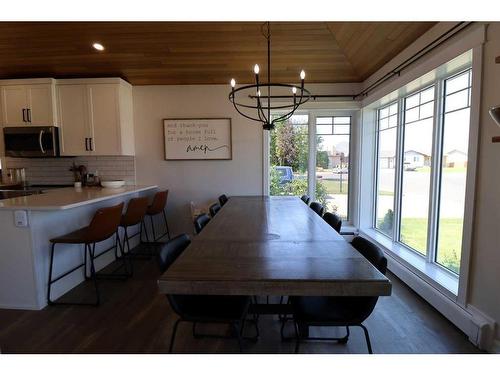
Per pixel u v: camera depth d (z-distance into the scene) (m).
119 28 3.22
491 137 1.89
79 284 3.05
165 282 1.29
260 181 4.41
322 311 1.61
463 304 2.14
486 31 1.92
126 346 2.02
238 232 2.08
